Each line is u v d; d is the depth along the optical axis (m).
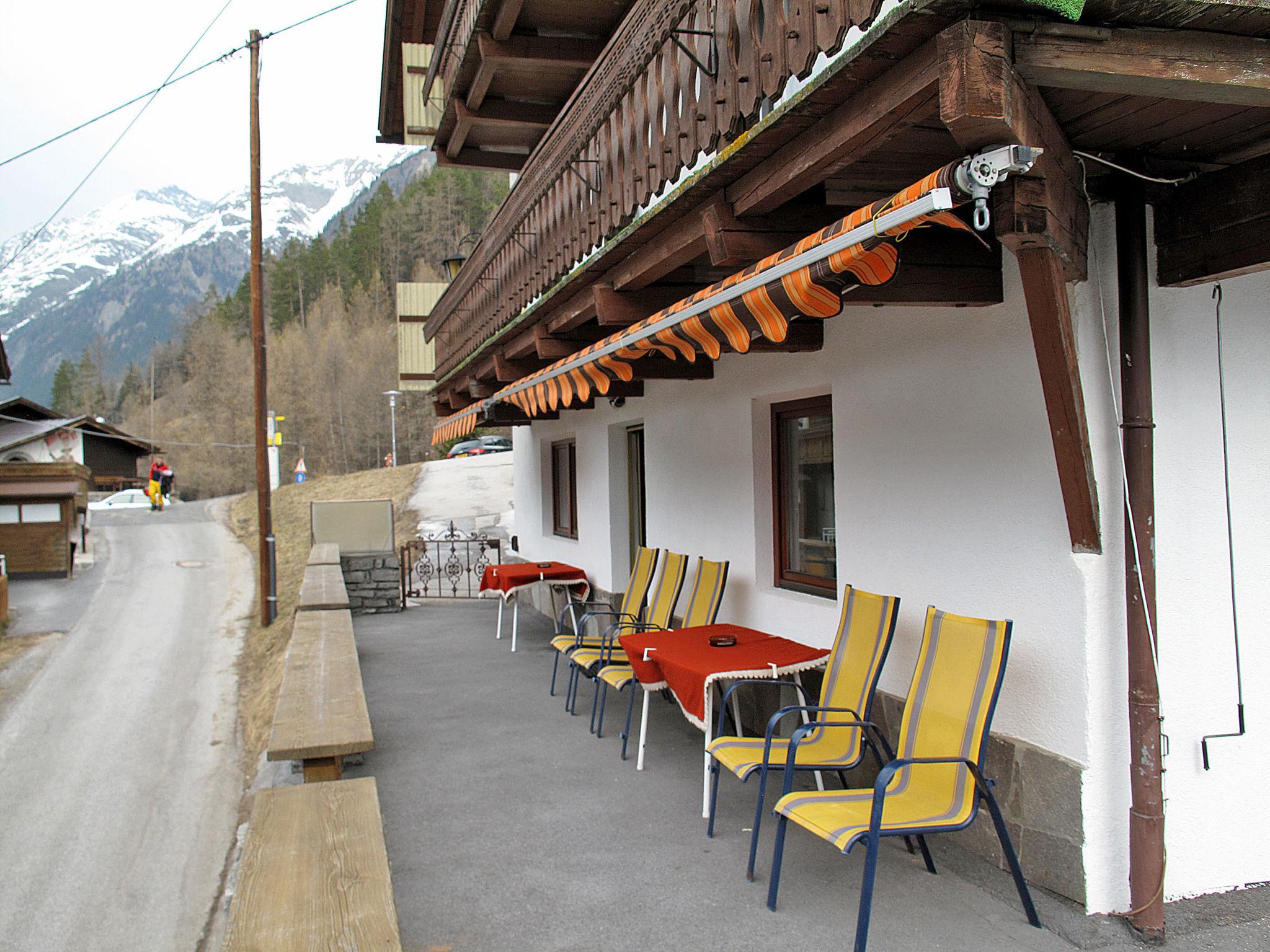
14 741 11.20
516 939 3.11
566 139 4.95
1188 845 3.32
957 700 3.25
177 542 27.72
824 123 2.66
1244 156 2.92
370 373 70.44
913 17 2.02
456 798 4.57
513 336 7.07
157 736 11.28
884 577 4.29
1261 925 3.15
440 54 8.38
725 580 5.46
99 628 17.09
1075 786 3.20
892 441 4.21
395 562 11.73
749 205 3.21
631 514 8.47
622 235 4.16
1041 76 2.08
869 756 4.29
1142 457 3.14
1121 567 3.21
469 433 8.62
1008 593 3.52
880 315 4.27
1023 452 3.43
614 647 6.14
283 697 5.03
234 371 72.50
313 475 67.25
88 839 8.33
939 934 3.08
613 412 8.22
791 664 4.30
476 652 8.64
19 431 39.62
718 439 6.02
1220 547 3.37
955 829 2.93
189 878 7.48
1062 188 2.54
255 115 14.78
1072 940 3.03
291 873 2.68
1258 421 3.46
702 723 4.14
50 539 21.97
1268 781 3.45
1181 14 2.04
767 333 2.75
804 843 3.91
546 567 9.01
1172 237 3.16
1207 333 3.36
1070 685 3.24
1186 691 3.31
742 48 2.97
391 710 6.43
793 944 3.04
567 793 4.60
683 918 3.23
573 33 7.38
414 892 3.50
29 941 6.53
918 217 2.07
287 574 21.53
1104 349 3.22
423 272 84.56
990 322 3.58
